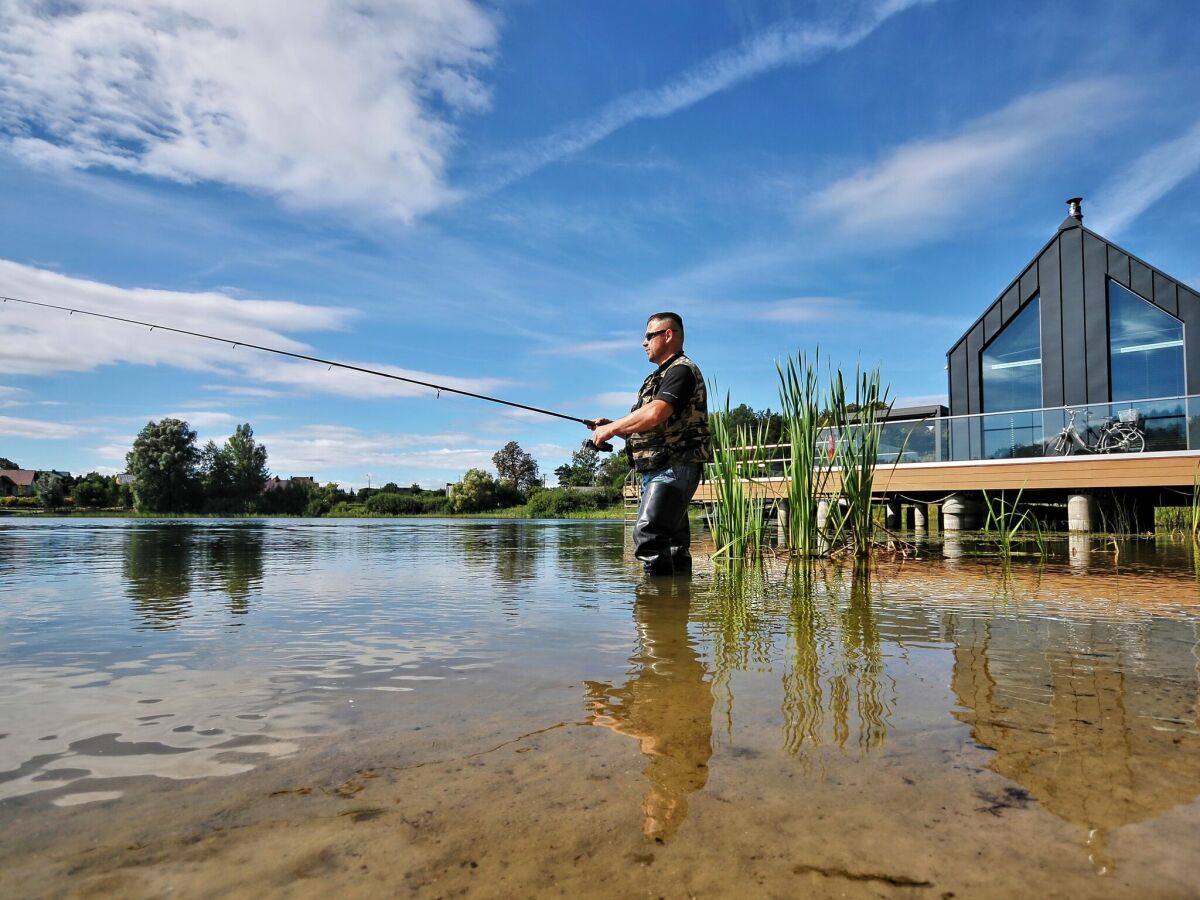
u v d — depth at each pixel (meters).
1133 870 0.61
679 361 3.26
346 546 5.81
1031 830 0.69
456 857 0.64
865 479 4.06
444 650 1.56
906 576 3.24
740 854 0.64
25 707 1.12
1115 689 1.22
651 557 3.30
